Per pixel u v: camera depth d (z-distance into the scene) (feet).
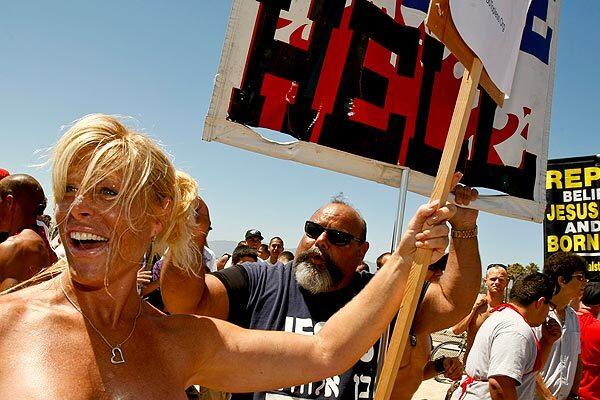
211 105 7.50
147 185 4.23
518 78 9.55
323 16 7.98
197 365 4.85
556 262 14.38
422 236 5.54
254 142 7.71
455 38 5.37
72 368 3.88
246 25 7.65
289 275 8.61
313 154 8.04
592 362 15.53
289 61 7.80
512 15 6.36
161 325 4.73
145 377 4.27
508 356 10.51
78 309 4.15
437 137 8.73
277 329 8.14
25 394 3.60
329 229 8.29
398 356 5.41
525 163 9.57
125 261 4.18
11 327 3.89
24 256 8.93
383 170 8.54
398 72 8.50
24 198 9.74
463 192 7.87
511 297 11.80
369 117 8.21
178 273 7.30
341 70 8.07
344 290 8.55
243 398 7.95
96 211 4.03
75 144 4.00
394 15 8.52
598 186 22.45
